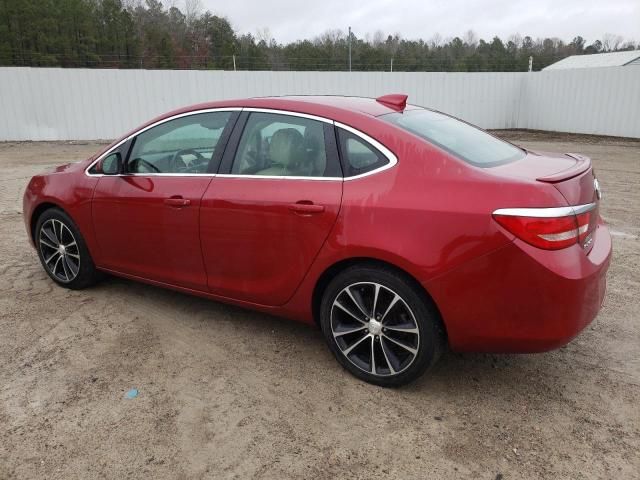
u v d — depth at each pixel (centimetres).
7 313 418
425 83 1928
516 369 338
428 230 277
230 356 354
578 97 1789
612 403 301
